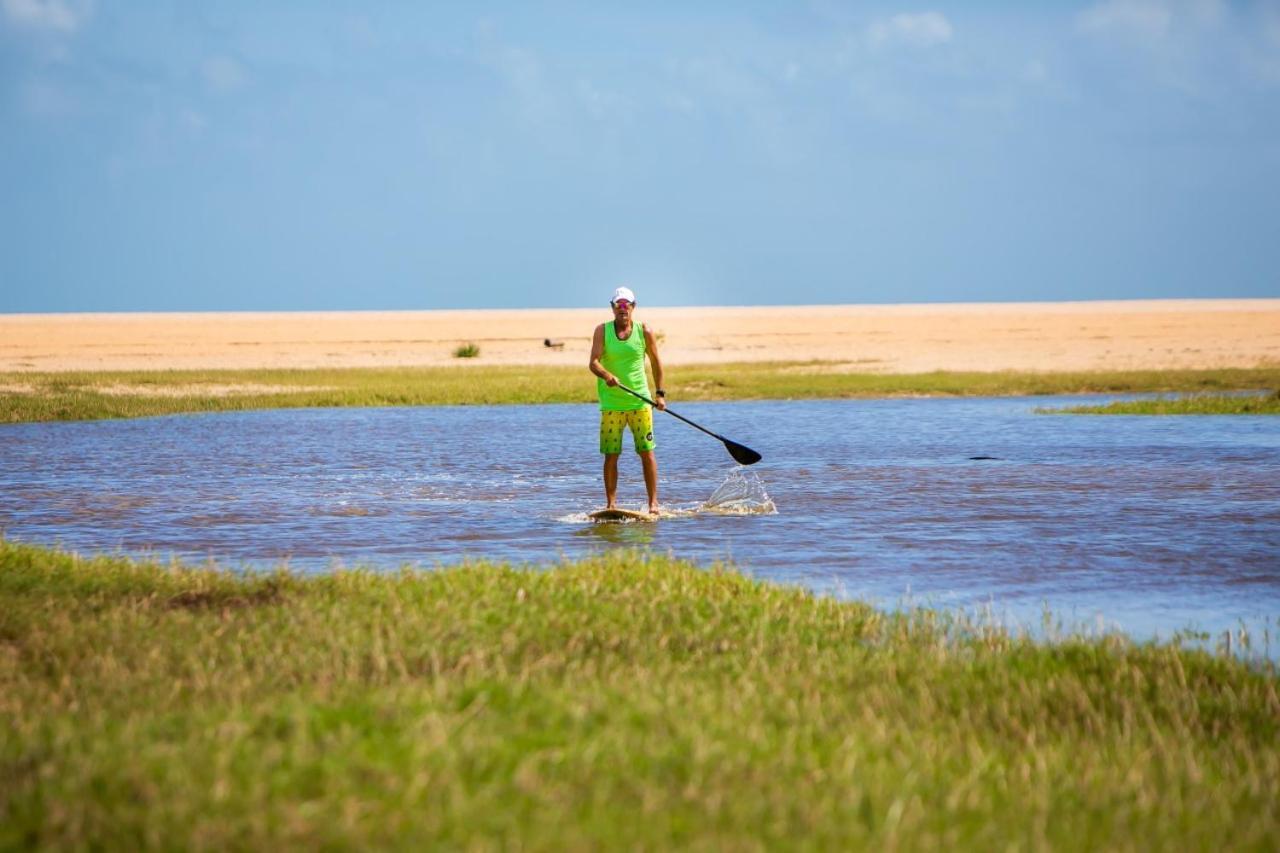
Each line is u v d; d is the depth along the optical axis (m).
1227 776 13.59
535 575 22.62
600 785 11.91
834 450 50.12
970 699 16.16
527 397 81.50
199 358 143.25
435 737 12.80
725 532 30.14
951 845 11.02
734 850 10.59
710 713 14.35
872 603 22.58
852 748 13.38
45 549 25.84
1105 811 12.09
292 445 52.81
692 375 104.44
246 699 14.81
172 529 30.66
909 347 162.38
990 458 46.69
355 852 10.51
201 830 10.73
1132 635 20.39
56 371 113.25
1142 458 46.44
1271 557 26.89
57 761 12.31
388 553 27.36
